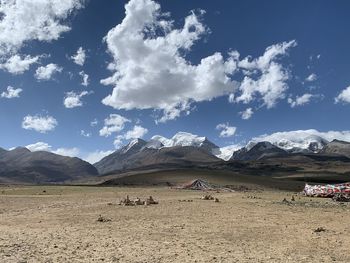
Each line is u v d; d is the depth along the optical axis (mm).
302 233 22750
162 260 15648
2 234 20875
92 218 28469
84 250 17125
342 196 51094
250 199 49156
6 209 35062
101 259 15492
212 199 47812
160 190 75750
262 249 18469
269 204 41281
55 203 41094
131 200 42438
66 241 19094
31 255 15656
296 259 16469
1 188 90250
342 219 28734
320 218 29234
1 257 15047
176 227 24516
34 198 48844
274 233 22719
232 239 20875
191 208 35719
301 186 115188
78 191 69938
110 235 21391
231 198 50406
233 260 15977
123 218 28609
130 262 15172
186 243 19500
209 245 19141
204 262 15500
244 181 123188
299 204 42312
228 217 29469
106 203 40812
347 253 17797
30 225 25016
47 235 20828
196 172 141625
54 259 15164
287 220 28047
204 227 24641
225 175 138875
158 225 25297
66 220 27453
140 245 18656
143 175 139625
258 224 26047
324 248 18812
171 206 37438
